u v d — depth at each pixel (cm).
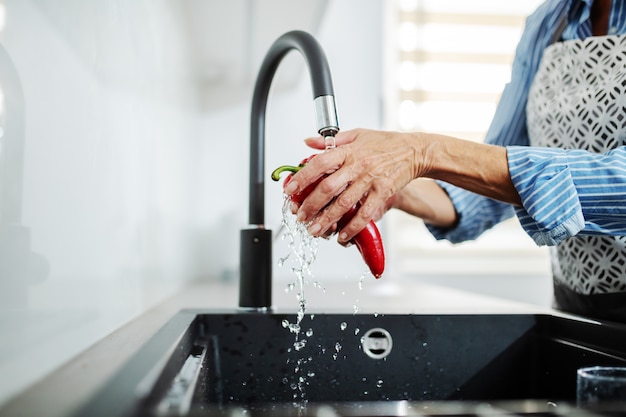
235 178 215
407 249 237
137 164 88
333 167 65
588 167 68
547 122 90
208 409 40
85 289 58
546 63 91
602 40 83
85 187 59
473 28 239
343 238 70
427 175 73
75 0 56
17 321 41
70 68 54
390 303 107
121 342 54
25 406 33
